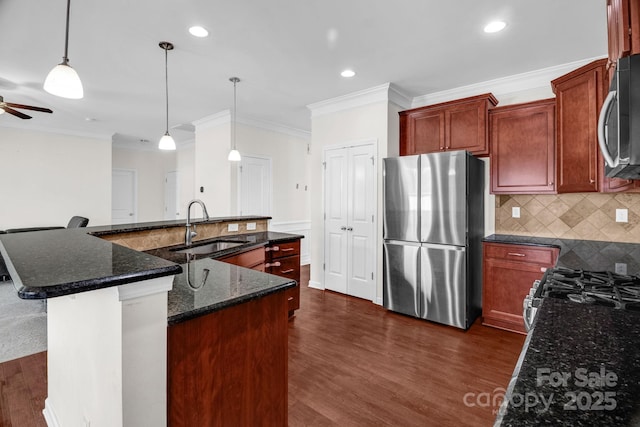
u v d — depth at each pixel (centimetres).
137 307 95
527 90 336
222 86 369
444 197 310
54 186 560
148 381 98
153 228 253
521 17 229
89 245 135
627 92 94
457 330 305
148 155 750
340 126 417
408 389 210
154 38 260
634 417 56
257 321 133
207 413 116
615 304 125
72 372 147
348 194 412
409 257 332
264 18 231
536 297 142
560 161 258
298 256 352
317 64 309
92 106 445
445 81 352
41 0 208
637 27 91
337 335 295
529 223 330
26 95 394
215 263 194
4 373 234
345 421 180
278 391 141
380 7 218
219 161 501
